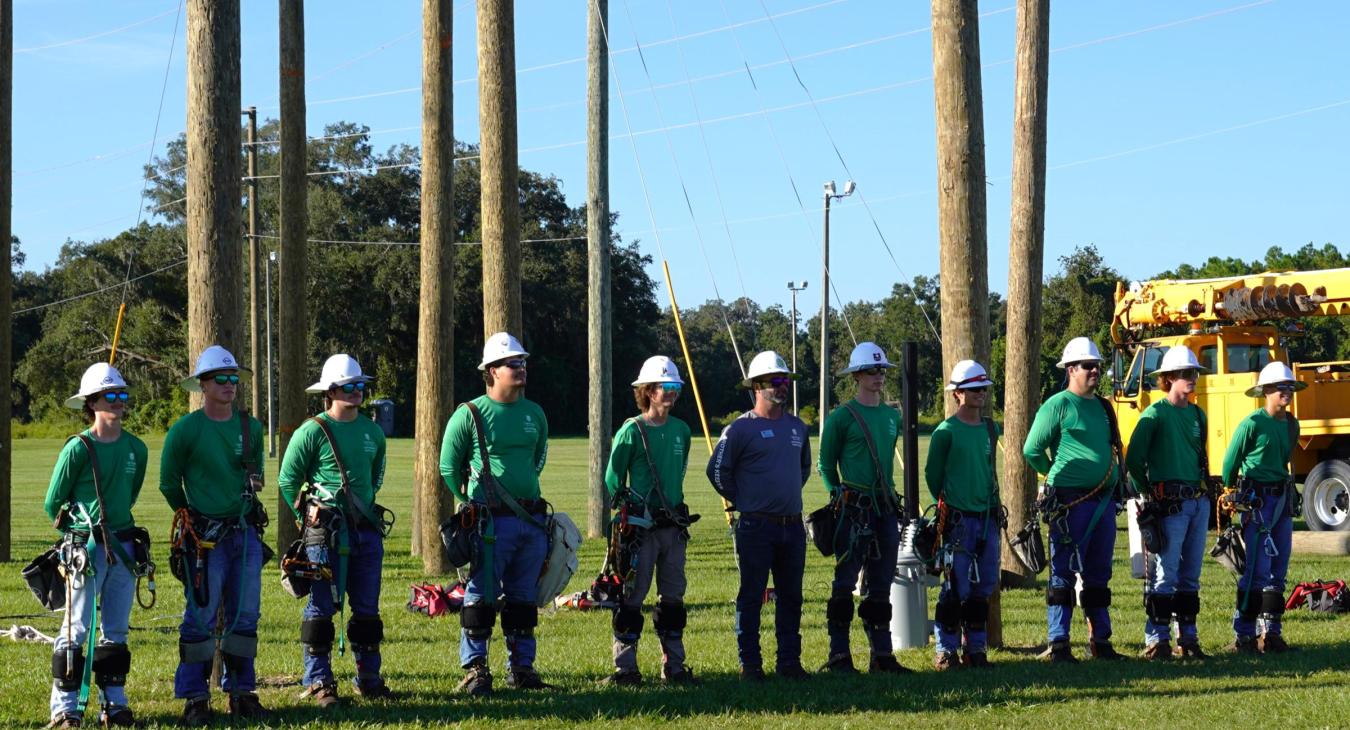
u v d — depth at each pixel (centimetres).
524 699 927
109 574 845
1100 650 1101
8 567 1898
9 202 1980
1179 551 1102
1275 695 927
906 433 1147
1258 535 1139
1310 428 2241
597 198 2328
